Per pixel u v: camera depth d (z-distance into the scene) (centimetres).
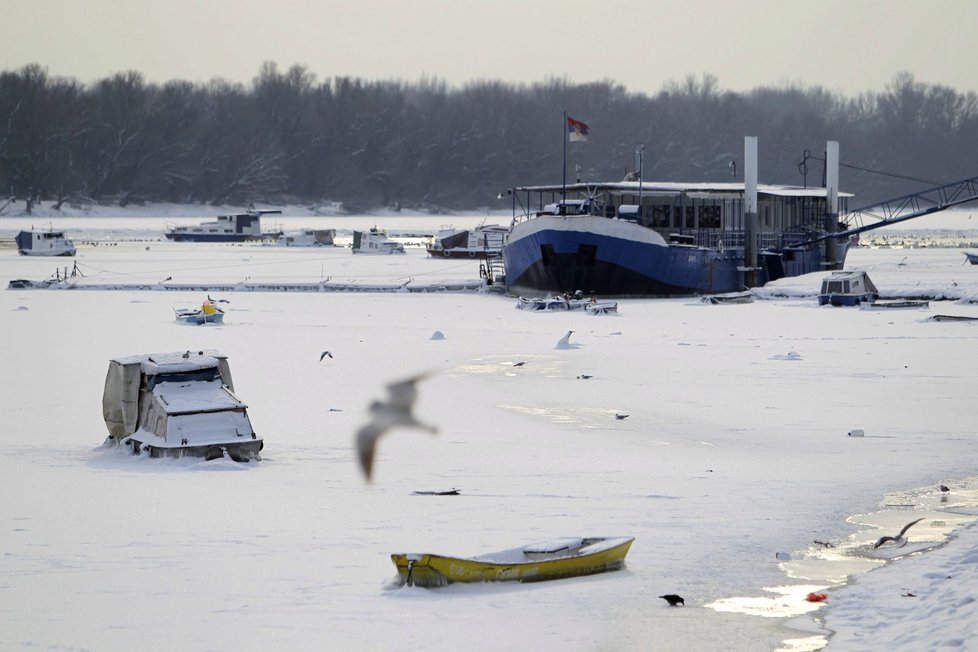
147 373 11456
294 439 12412
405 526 8706
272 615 6706
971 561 7788
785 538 8556
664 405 15050
